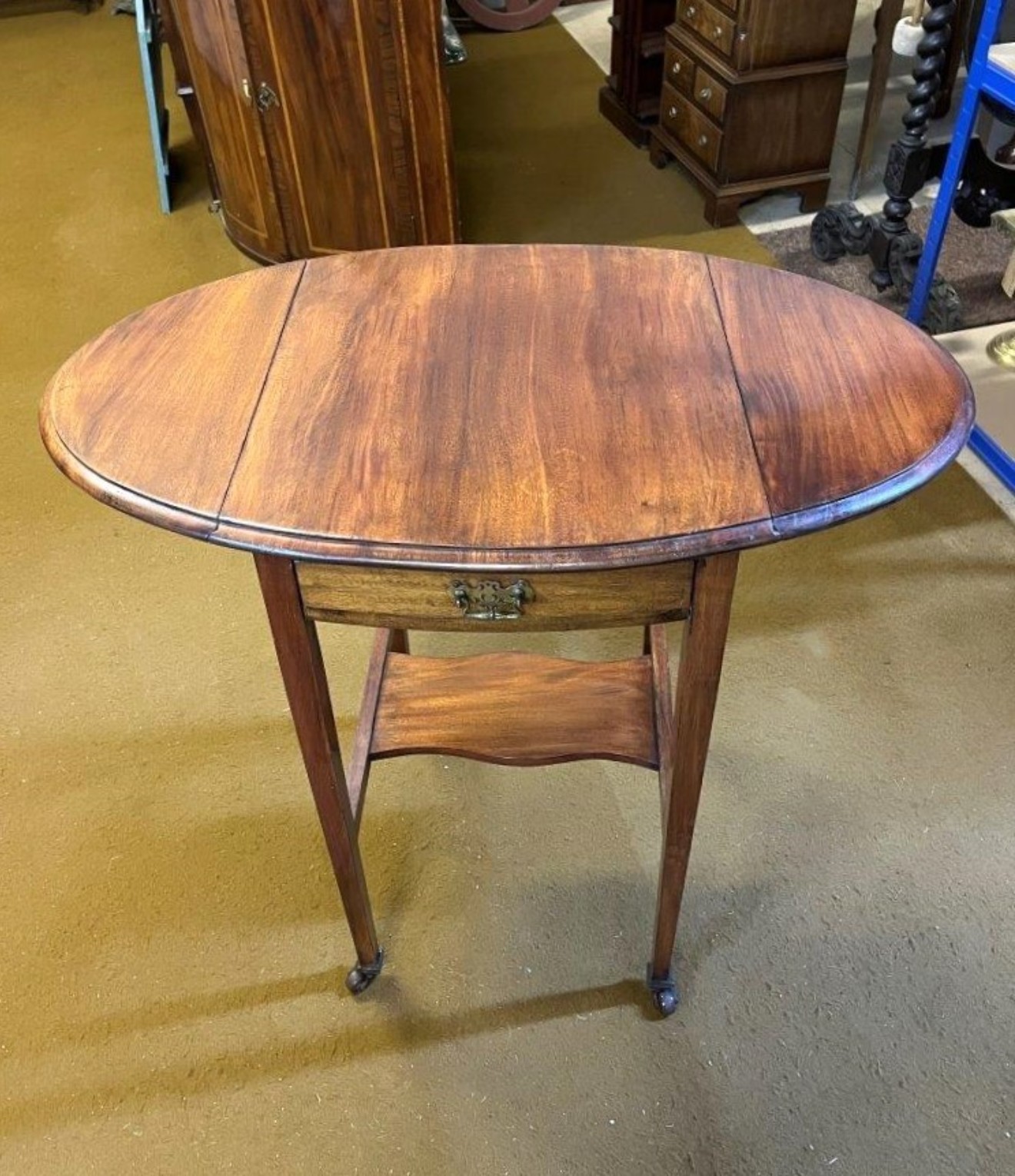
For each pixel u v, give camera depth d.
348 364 0.91
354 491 0.77
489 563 0.72
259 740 1.51
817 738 1.49
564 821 1.41
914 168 2.12
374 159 2.23
